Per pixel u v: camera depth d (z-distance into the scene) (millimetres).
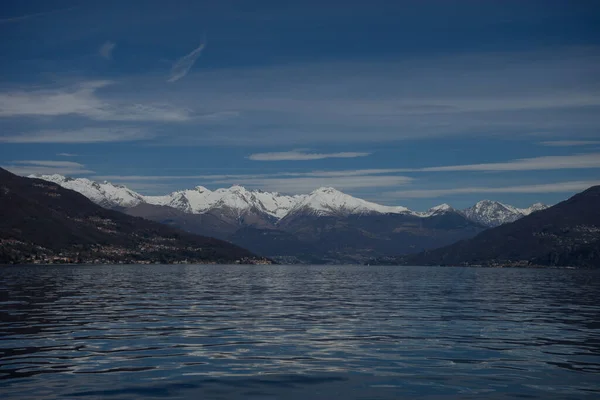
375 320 58500
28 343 41875
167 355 37625
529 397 27969
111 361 35500
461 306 77062
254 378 31359
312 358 36969
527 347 41594
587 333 49188
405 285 148250
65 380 30469
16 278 150625
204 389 28969
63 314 61250
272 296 96500
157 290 109312
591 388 29656
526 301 87750
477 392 28812
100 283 132875
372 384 30266
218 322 55625
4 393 27719
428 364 35281
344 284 151500
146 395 27766
